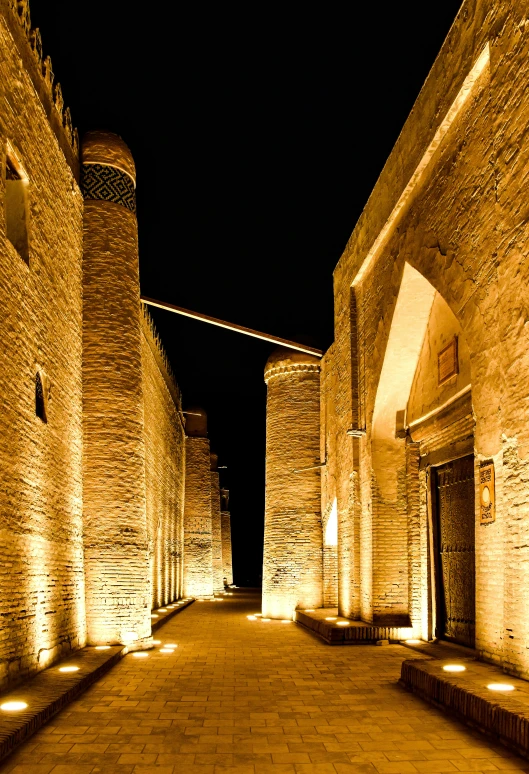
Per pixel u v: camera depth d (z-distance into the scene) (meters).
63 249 9.87
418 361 11.61
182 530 26.31
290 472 18.03
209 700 7.20
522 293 6.59
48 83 9.30
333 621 12.84
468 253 7.98
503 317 6.93
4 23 7.34
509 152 6.84
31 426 7.99
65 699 6.82
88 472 10.62
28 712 6.00
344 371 14.03
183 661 9.80
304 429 18.16
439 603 11.29
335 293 15.05
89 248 11.16
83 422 10.72
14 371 7.38
